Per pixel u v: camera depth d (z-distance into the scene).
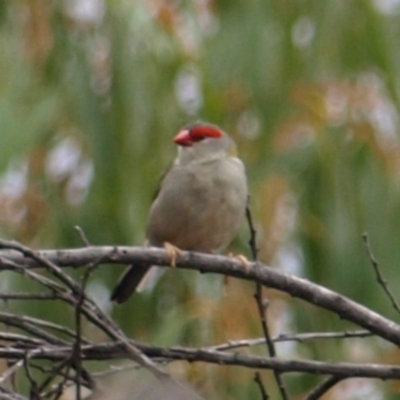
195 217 9.59
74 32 12.34
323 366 7.66
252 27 12.68
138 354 7.14
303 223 12.50
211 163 9.66
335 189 12.53
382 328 8.12
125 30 12.12
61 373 7.33
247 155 12.55
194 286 12.34
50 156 12.56
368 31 12.75
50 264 7.30
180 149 9.80
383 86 12.77
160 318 12.42
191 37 12.45
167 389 6.41
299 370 7.67
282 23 12.77
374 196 12.49
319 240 12.48
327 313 12.34
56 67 12.31
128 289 9.76
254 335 11.71
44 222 12.38
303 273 12.48
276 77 12.62
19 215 12.41
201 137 9.74
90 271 7.05
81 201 12.41
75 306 7.22
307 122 12.60
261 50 12.62
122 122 12.11
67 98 12.20
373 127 12.61
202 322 11.64
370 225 12.45
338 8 12.81
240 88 12.62
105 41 12.23
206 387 10.42
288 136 12.59
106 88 12.27
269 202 12.17
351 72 12.76
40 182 12.50
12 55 12.34
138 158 12.12
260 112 12.56
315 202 12.55
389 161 12.57
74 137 12.50
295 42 12.75
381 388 11.51
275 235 12.10
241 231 12.12
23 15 12.39
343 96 12.67
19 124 11.90
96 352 7.52
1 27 12.46
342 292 12.36
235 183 9.67
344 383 11.45
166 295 12.47
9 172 12.06
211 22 12.95
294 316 12.31
